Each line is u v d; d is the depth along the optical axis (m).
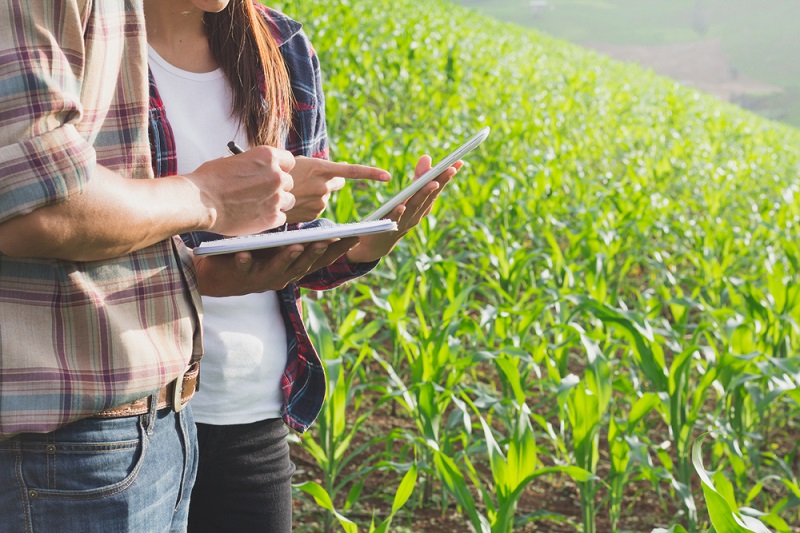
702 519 3.83
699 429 4.76
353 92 10.34
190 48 1.81
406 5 21.06
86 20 1.20
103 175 1.17
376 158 6.41
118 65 1.27
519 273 5.04
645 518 3.87
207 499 1.92
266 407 1.92
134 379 1.27
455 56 12.35
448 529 3.54
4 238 1.12
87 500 1.26
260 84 1.85
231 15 1.80
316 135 2.06
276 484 1.96
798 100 58.78
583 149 10.68
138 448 1.32
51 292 1.21
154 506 1.38
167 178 1.30
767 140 17.28
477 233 5.60
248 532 1.94
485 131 1.75
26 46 1.11
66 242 1.15
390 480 3.88
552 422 4.66
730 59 70.81
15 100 1.10
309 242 1.52
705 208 8.89
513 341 3.88
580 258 6.83
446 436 3.33
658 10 86.12
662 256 7.05
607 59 28.78
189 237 1.81
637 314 3.57
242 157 1.39
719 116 18.23
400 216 1.75
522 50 21.27
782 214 7.61
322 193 1.67
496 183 6.39
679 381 3.48
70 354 1.23
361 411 4.49
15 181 1.08
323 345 3.25
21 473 1.21
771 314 4.44
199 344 1.43
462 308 4.71
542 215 6.54
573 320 5.59
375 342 4.61
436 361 3.53
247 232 1.40
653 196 7.70
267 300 1.94
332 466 3.36
